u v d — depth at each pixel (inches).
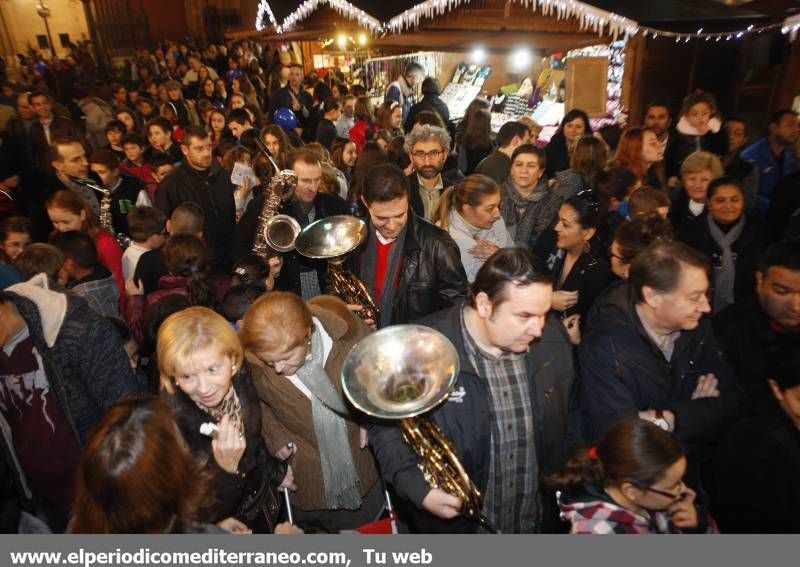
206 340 69.7
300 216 138.4
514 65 351.6
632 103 304.5
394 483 71.2
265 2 370.3
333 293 111.7
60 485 87.3
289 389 83.1
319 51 598.2
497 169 190.1
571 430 85.6
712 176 137.7
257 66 544.4
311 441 87.1
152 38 880.9
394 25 272.5
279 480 85.3
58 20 788.6
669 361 82.7
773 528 69.0
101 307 113.3
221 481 71.4
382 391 64.7
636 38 289.9
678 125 199.9
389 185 100.3
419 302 111.7
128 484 46.9
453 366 63.6
